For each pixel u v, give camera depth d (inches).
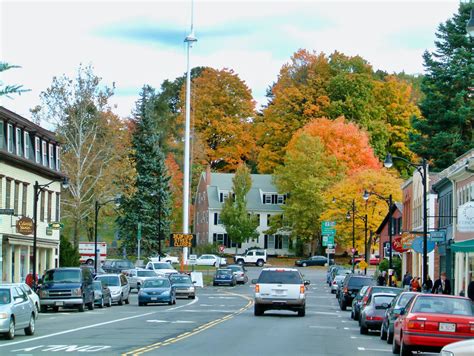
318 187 4746.6
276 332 1409.9
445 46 3437.5
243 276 3966.5
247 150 5841.5
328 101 5349.4
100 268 3405.5
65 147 3383.4
